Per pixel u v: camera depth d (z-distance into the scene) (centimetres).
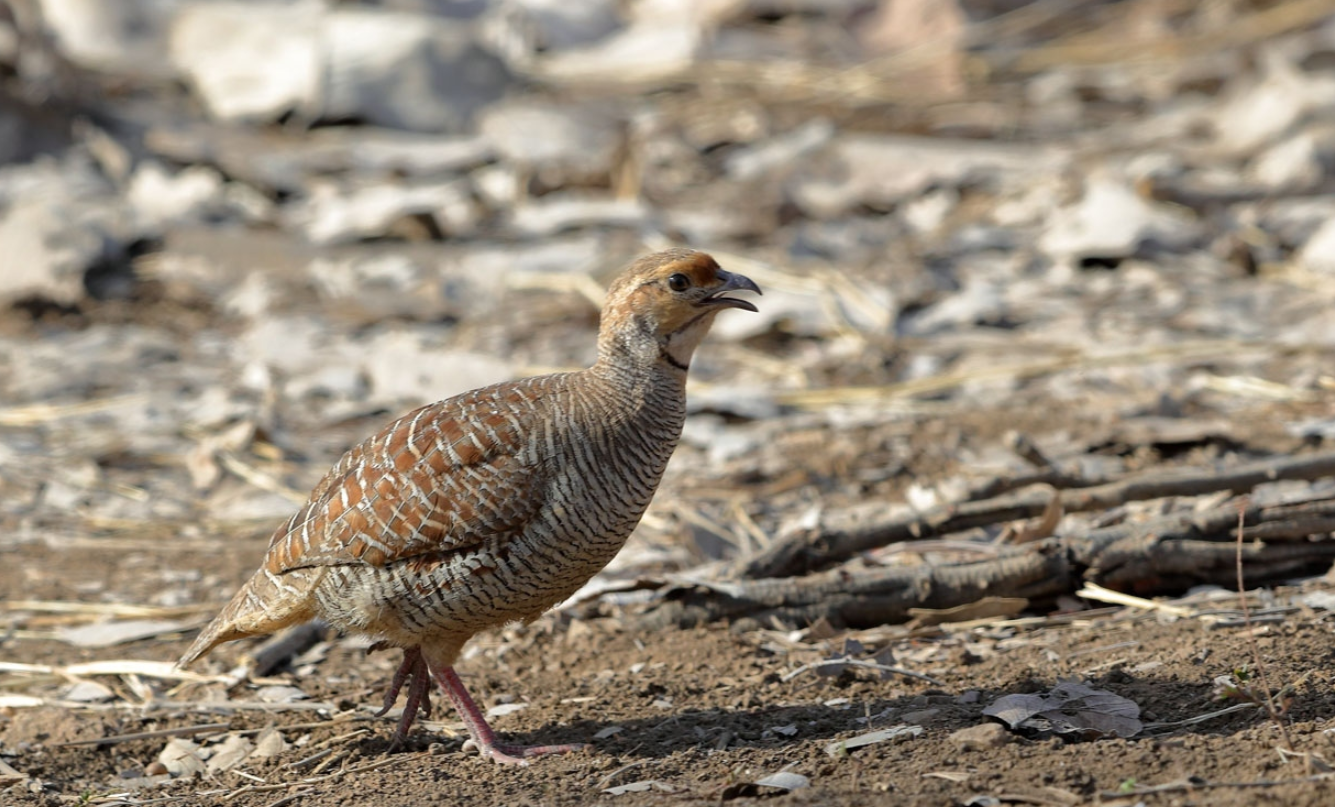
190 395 1410
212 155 2122
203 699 846
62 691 868
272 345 1527
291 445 1269
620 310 728
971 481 1063
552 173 2117
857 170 2131
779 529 1057
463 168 2177
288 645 901
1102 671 759
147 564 1064
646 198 2053
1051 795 596
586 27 2923
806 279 1612
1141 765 622
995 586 873
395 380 1397
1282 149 1945
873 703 752
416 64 2389
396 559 697
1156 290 1588
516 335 1534
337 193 2033
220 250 1827
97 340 1571
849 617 877
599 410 712
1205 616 827
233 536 1115
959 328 1521
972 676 783
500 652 888
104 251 1748
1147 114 2425
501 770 708
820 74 2650
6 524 1138
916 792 616
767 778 639
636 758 708
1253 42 2678
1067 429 1218
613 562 1007
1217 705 692
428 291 1675
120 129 2208
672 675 823
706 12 2969
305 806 686
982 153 2170
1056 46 2825
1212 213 1794
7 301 1677
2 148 2094
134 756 779
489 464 693
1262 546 878
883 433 1249
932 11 2855
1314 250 1650
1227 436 1141
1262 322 1479
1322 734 630
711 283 728
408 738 766
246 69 2403
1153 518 922
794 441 1247
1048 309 1554
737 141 2328
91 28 2503
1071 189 1928
